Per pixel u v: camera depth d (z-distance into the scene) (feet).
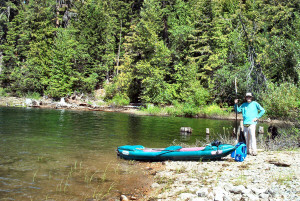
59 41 124.77
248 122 23.84
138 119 65.41
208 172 19.31
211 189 15.16
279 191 13.91
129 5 142.92
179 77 99.96
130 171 20.54
